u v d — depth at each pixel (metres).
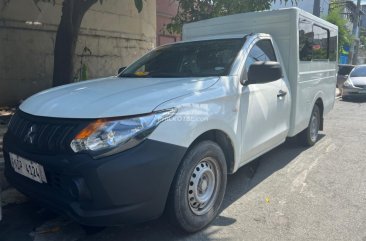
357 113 10.71
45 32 8.30
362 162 5.43
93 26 9.34
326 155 5.80
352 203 3.90
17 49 7.86
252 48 4.20
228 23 5.42
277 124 4.57
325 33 6.42
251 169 5.04
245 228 3.34
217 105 3.35
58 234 3.20
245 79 3.87
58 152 2.70
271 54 4.66
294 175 4.81
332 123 8.93
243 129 3.76
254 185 4.44
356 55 29.70
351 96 14.15
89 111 2.73
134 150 2.63
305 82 5.38
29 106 3.21
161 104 2.86
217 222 3.46
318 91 6.13
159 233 3.22
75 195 2.64
